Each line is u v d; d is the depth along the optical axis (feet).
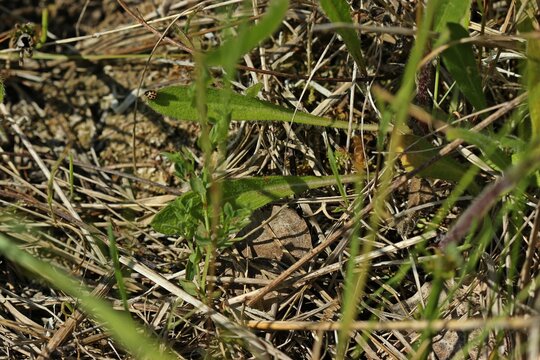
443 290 6.64
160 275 6.94
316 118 7.50
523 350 5.74
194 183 6.05
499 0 8.09
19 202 8.16
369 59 8.25
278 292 6.94
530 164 4.77
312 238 7.43
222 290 6.89
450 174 6.74
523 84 6.30
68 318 6.97
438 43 5.40
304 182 7.18
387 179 5.22
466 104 7.62
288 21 8.84
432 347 6.35
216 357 6.50
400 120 4.84
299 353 6.75
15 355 6.90
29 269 7.23
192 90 5.55
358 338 6.55
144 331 6.75
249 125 8.15
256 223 7.42
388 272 7.07
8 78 9.14
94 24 9.68
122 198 8.34
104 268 7.42
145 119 8.84
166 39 7.61
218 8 8.09
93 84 9.21
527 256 5.92
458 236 5.00
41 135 8.87
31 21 9.70
